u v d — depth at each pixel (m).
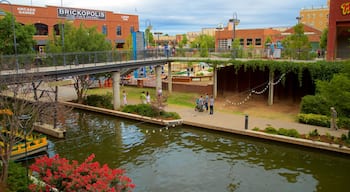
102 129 22.47
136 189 13.71
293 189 13.70
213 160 16.86
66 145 19.14
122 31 62.06
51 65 22.33
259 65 26.83
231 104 28.23
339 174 15.09
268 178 14.75
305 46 32.34
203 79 39.12
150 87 37.00
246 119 20.20
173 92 34.03
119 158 17.22
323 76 24.05
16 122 13.22
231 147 18.70
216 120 22.73
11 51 26.66
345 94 16.58
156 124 23.20
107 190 8.79
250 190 13.65
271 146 18.80
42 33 48.38
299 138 18.34
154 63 31.41
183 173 15.31
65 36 29.91
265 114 24.45
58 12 49.81
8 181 11.37
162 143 19.55
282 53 27.12
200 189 13.75
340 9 26.03
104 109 26.78
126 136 20.89
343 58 26.59
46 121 21.22
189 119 23.09
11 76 16.88
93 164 10.11
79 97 29.31
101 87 37.34
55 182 9.88
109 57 26.31
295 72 25.58
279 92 29.25
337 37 28.34
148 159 17.08
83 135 21.09
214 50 31.05
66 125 23.41
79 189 9.26
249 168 15.86
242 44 67.75
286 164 16.28
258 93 29.55
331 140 17.78
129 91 35.03
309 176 14.92
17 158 16.03
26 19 45.94
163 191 13.56
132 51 28.77
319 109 21.81
